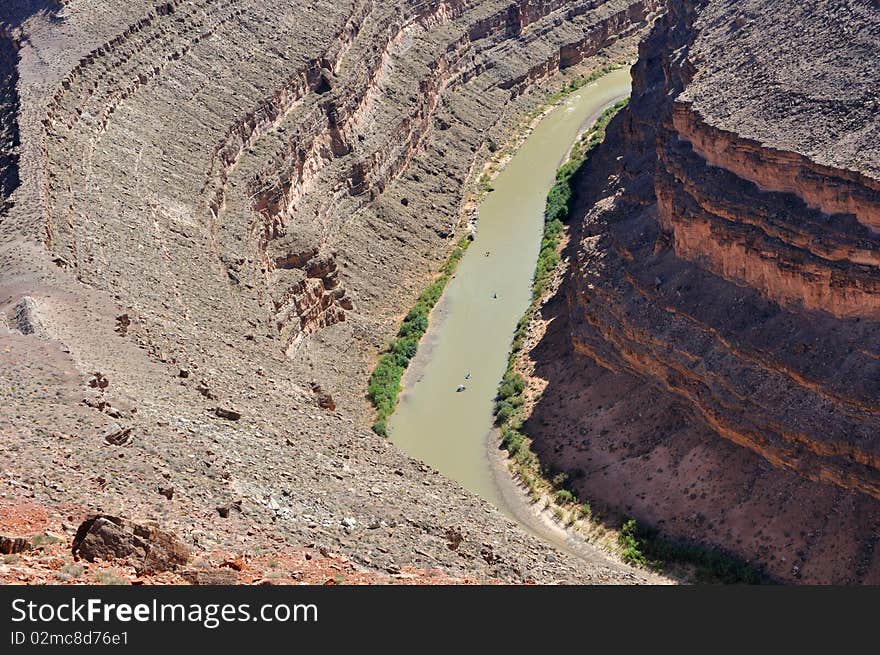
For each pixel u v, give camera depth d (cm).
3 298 7338
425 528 6112
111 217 9000
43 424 5541
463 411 9662
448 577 5247
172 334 7831
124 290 8094
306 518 5709
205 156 10606
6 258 7775
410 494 6831
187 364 7462
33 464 5112
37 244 7931
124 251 8662
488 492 8556
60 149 9481
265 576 4644
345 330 10688
